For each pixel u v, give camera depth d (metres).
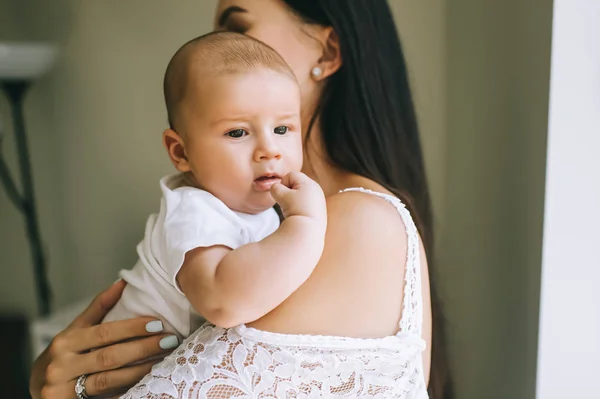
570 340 1.09
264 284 0.69
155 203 1.98
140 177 1.97
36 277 2.18
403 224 0.85
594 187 1.04
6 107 2.08
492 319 1.43
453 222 1.52
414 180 1.21
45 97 2.02
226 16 1.19
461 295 1.53
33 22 1.97
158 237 0.82
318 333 0.75
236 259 0.71
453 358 1.55
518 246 1.25
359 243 0.80
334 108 1.10
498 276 1.37
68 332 0.92
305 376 0.73
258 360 0.73
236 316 0.70
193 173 0.84
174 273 0.74
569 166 1.04
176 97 0.84
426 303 0.90
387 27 1.17
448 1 1.43
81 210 2.08
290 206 0.74
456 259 1.52
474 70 1.40
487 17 1.33
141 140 1.94
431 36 1.47
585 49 1.00
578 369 1.10
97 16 1.89
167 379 0.75
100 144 2.00
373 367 0.75
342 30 1.09
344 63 1.10
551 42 1.02
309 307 0.76
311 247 0.72
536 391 1.12
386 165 1.12
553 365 1.10
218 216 0.78
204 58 0.82
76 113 2.00
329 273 0.77
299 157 0.84
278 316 0.75
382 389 0.75
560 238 1.06
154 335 0.86
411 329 0.79
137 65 1.88
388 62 1.16
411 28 1.48
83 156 2.03
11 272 2.26
